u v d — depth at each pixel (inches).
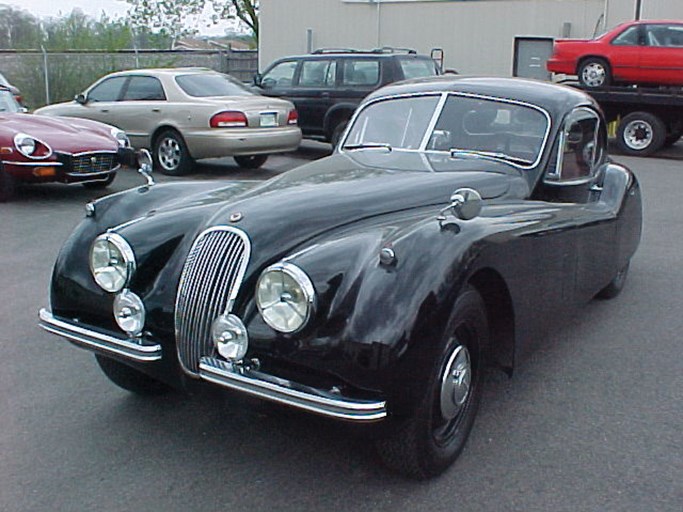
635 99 599.8
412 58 579.2
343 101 569.0
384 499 136.3
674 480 142.9
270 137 477.4
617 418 167.6
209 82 494.6
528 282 155.3
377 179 166.9
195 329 137.3
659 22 613.3
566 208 184.1
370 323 122.5
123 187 438.0
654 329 223.8
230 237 138.2
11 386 179.5
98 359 165.6
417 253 128.6
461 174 175.3
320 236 138.8
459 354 139.2
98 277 147.6
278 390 124.3
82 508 133.0
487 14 922.7
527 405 173.3
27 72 863.1
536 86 208.2
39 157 377.7
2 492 137.2
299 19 1024.2
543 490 139.3
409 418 127.4
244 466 146.6
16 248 302.0
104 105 500.1
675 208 405.4
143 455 150.3
